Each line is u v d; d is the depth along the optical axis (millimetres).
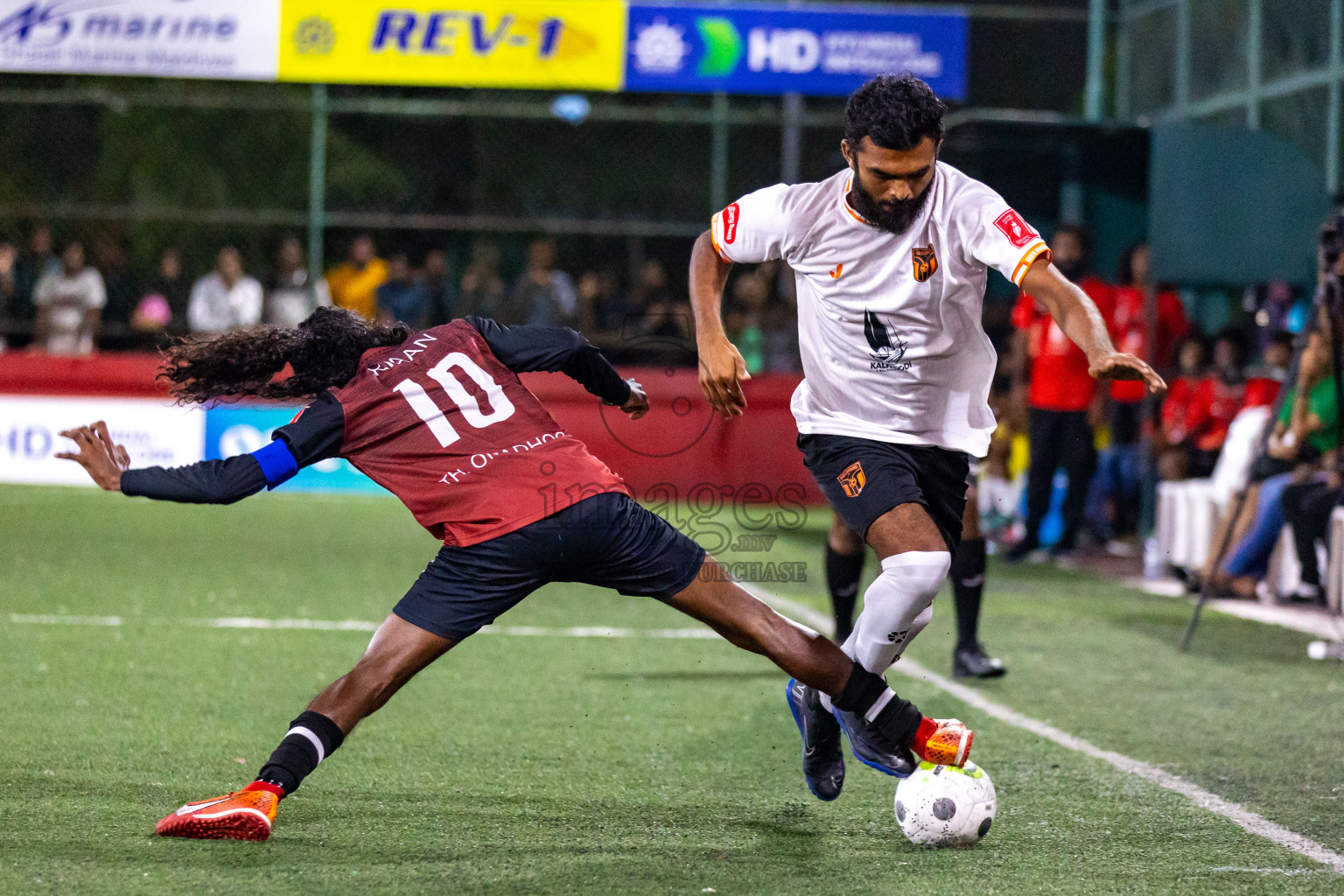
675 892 6570
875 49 25953
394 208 33156
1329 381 15844
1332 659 13312
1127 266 22625
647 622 14914
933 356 7605
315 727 7102
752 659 12883
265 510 25109
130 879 6555
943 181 7426
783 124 28062
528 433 7199
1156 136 22375
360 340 7344
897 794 7477
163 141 33906
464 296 27297
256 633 13680
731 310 27484
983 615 15867
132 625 13859
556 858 7074
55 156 33562
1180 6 28422
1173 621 15523
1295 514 16219
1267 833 7680
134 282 30234
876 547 7500
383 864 6914
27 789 8109
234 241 33469
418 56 25656
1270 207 22344
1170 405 21656
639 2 25750
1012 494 24547
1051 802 8281
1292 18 24547
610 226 27984
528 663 12461
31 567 17594
